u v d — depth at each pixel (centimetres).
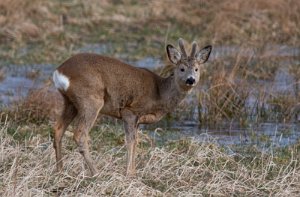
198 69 1711
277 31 3081
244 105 2228
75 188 1539
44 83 2378
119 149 1764
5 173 1569
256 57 2681
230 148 1886
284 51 2911
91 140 1878
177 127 2122
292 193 1571
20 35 2978
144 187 1542
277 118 2206
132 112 1683
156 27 3116
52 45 2925
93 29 3100
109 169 1648
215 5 3266
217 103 2194
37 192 1491
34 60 2780
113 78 1647
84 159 1627
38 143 1781
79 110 1623
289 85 2438
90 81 1616
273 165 1703
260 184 1616
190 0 3334
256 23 3105
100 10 3247
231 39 2986
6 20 3039
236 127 2128
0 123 1931
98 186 1526
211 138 1947
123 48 2936
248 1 3212
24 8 3130
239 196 1569
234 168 1706
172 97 1709
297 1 3228
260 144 1947
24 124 2020
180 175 1634
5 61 2769
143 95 1681
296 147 1886
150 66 2700
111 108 1666
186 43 2766
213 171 1659
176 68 1708
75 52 2850
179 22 3169
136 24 3150
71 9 3238
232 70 2345
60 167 1625
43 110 2088
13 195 1461
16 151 1683
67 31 3058
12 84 2489
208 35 3031
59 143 1642
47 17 3127
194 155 1753
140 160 1725
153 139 1925
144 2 3378
